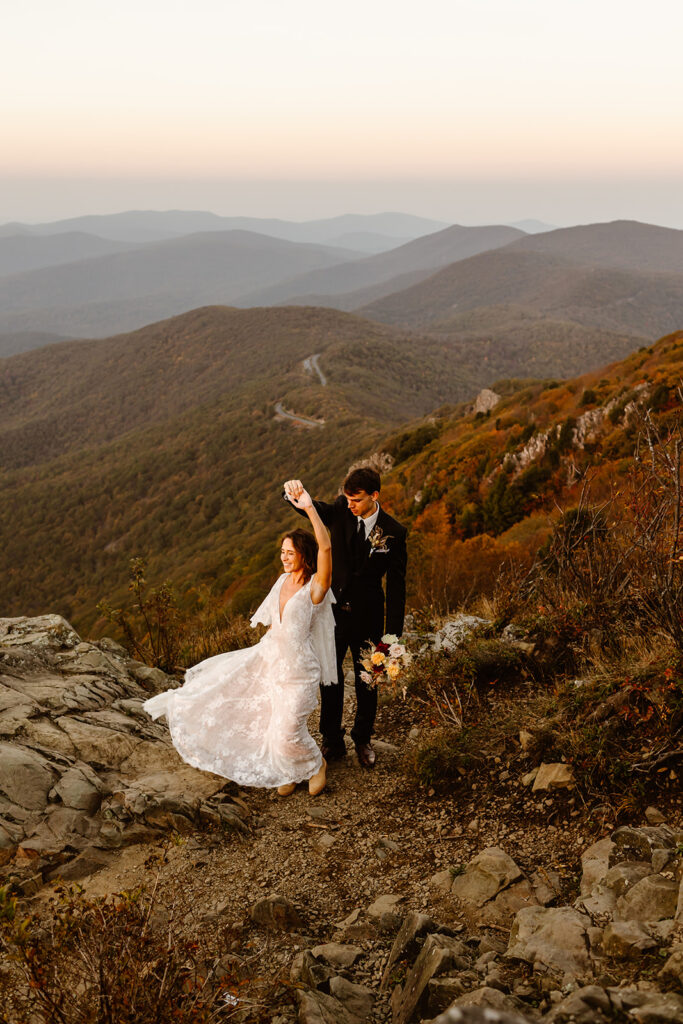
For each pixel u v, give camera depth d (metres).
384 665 3.98
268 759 3.87
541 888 2.87
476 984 2.10
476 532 19.55
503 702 4.52
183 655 6.36
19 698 4.40
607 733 3.51
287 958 2.61
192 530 118.38
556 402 32.94
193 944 2.17
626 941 2.14
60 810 3.48
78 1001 1.99
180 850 3.43
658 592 3.80
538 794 3.49
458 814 3.61
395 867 3.29
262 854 3.46
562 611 4.97
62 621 5.71
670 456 3.76
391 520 4.09
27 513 153.25
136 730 4.41
